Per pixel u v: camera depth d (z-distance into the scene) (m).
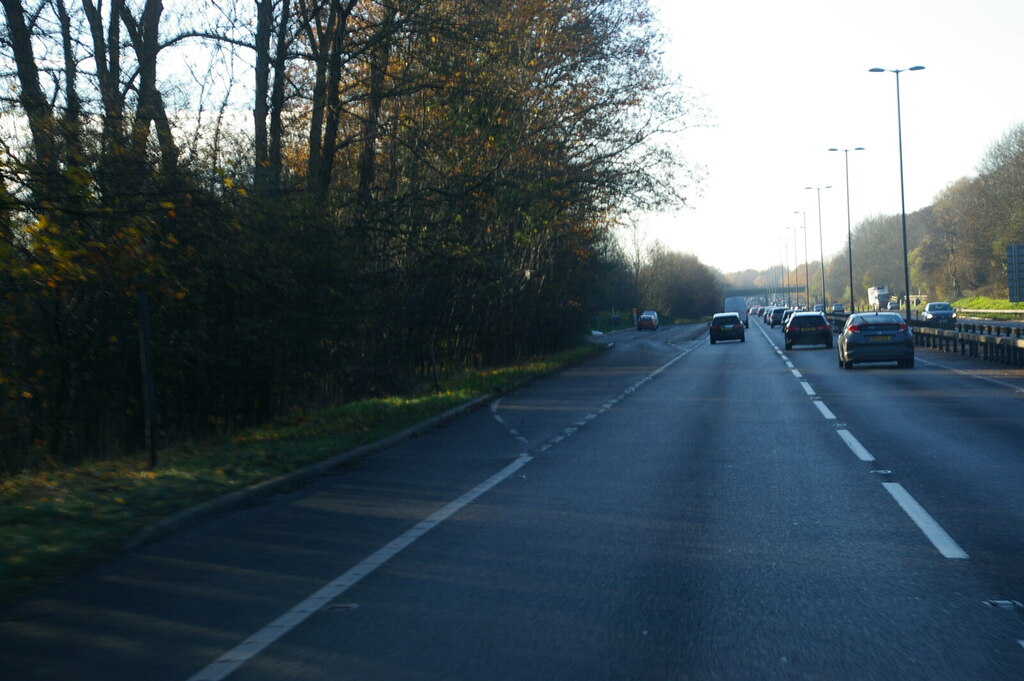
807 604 6.34
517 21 27.77
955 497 9.94
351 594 6.80
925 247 113.31
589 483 11.38
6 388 15.40
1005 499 9.78
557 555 7.84
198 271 15.30
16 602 6.71
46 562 7.43
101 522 8.84
